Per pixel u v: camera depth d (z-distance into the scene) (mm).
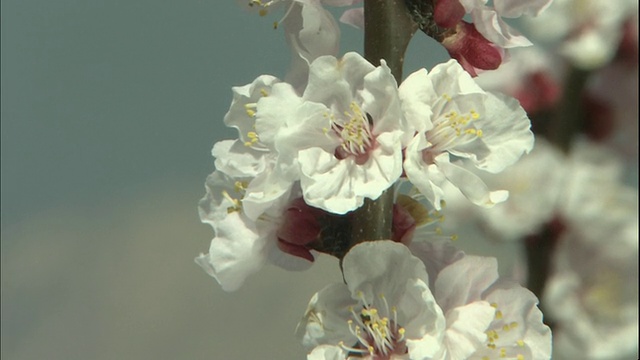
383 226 1185
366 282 1175
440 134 1175
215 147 1190
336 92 1173
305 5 1177
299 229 1194
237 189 1196
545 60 1320
